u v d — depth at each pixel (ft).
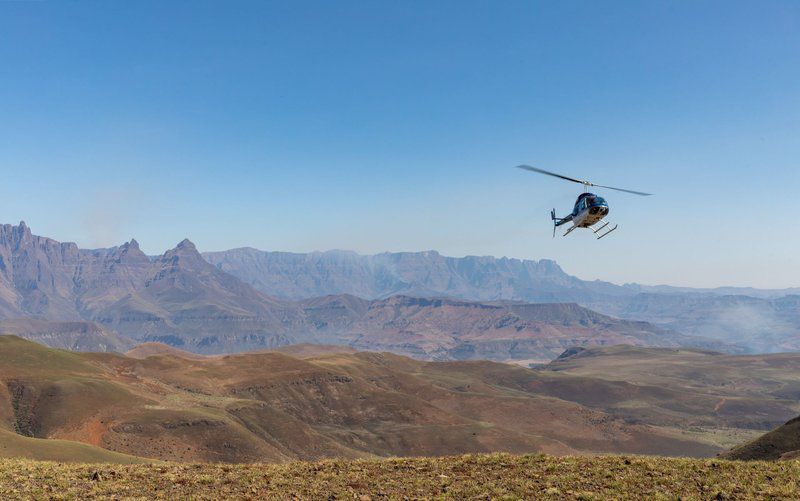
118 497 89.30
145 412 599.98
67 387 606.14
